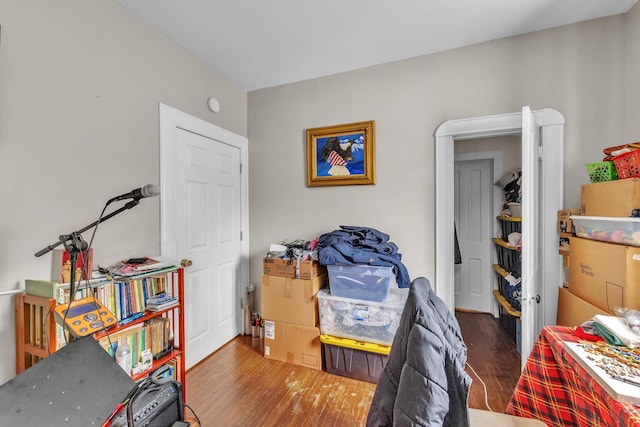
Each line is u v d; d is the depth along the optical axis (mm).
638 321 1029
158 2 1723
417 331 830
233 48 2213
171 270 1712
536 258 1905
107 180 1682
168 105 2078
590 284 1488
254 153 2920
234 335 2770
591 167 1626
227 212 2680
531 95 2027
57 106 1450
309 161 2656
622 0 1718
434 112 2277
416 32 2021
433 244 2297
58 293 1238
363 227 2361
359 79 2508
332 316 2172
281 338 2311
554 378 1130
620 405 732
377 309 2043
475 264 3457
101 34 1648
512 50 2072
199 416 1695
